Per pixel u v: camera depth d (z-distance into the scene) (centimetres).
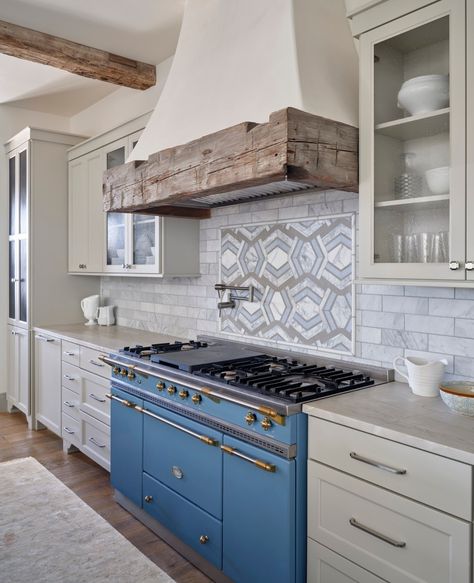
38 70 379
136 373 262
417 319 211
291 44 199
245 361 251
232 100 220
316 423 175
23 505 285
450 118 165
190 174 225
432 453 141
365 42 191
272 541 183
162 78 367
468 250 160
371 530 157
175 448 235
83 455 364
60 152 426
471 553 133
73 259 424
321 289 250
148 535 256
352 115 203
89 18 304
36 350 412
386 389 203
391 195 185
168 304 364
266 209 279
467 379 195
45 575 221
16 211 440
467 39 159
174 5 289
